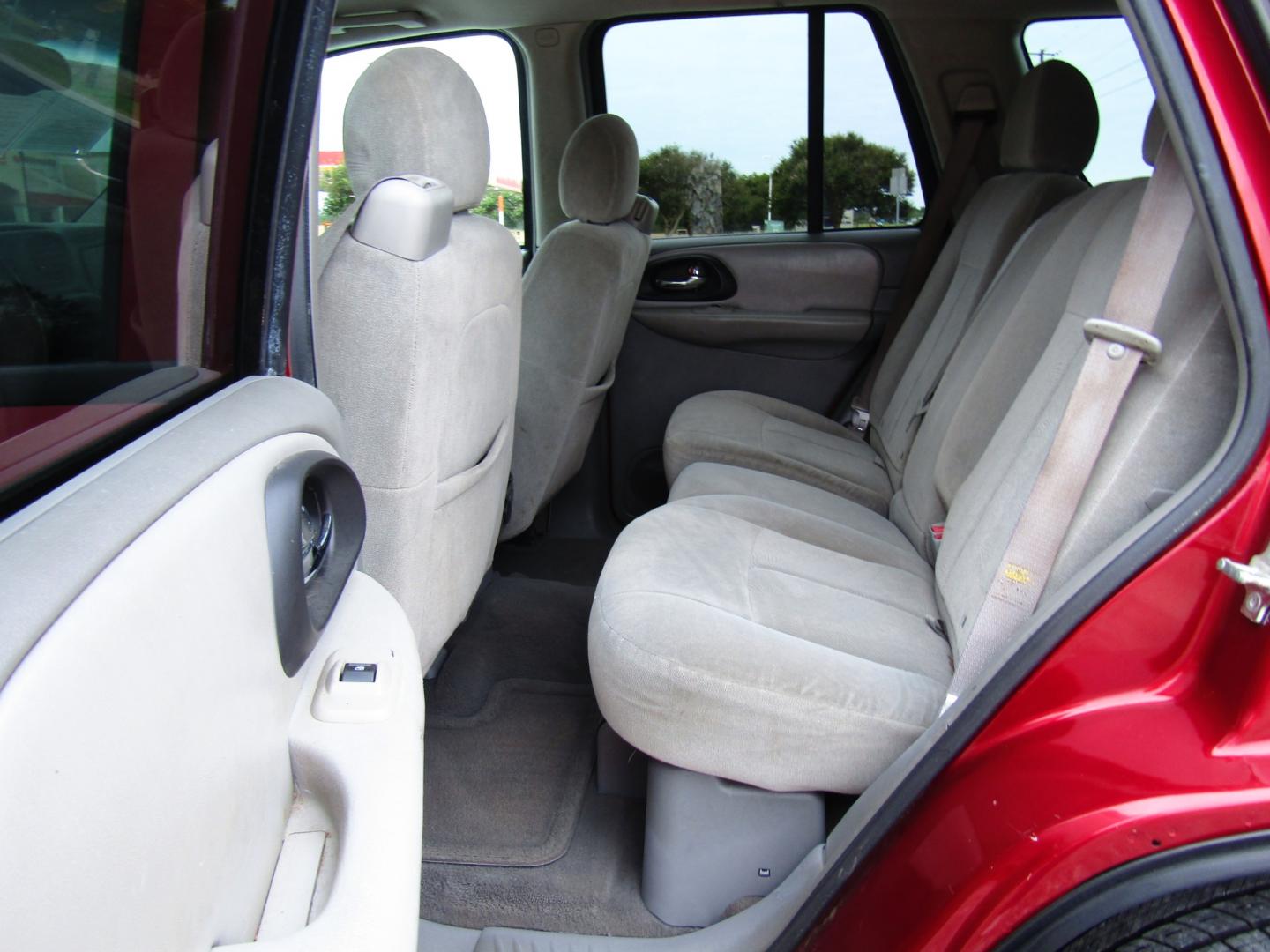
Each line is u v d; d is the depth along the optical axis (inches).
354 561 37.0
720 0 105.7
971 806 39.2
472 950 54.3
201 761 24.0
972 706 40.4
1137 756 36.9
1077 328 54.4
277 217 35.2
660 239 116.7
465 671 74.9
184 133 31.0
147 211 29.4
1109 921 35.9
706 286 114.8
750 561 64.9
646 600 52.3
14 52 23.6
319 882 29.8
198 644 24.1
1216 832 35.0
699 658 48.2
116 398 27.6
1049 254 71.2
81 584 20.0
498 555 107.7
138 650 21.1
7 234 23.5
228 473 27.0
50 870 17.5
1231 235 35.8
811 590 62.1
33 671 17.9
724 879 52.8
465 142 51.1
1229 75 35.1
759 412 106.6
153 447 26.2
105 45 27.2
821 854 48.4
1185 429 41.0
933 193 112.4
